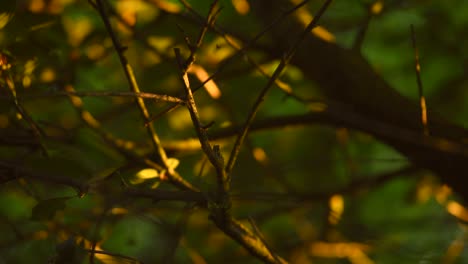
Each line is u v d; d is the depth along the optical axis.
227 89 6.45
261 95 3.63
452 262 7.89
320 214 7.87
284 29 5.31
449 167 4.98
